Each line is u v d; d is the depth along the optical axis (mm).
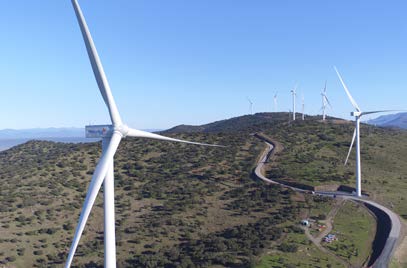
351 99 107062
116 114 45906
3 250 76750
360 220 91312
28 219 90625
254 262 63406
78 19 47062
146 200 107000
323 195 107062
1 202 98812
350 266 68438
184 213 96562
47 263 73812
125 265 69812
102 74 46969
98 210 100375
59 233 86500
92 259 74875
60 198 105000
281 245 72062
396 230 83562
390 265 69625
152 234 84062
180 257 70562
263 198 103688
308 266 65438
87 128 45656
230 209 98312
